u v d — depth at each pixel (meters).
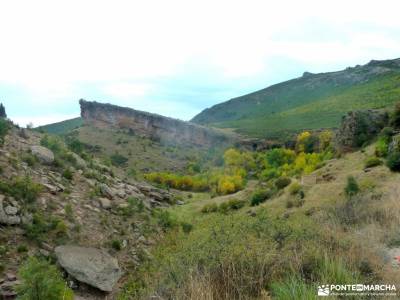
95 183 15.93
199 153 122.94
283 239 6.90
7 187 10.82
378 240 7.78
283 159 75.56
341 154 48.31
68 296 5.95
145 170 97.50
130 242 12.45
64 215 11.65
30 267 5.24
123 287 9.45
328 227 8.67
